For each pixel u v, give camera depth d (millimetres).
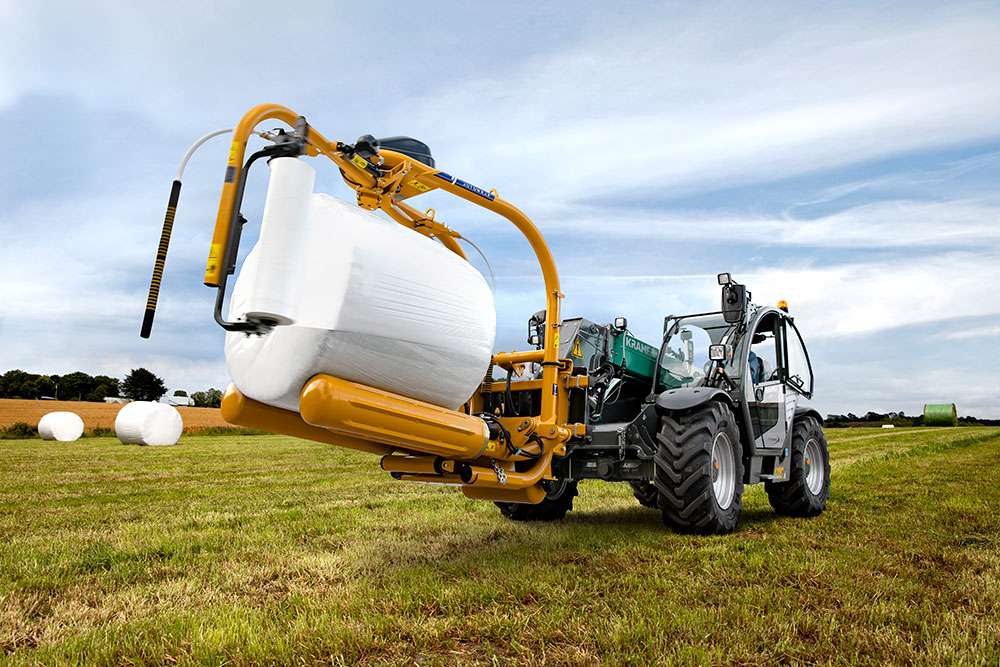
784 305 6941
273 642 2529
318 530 5031
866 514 5895
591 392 5492
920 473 9516
